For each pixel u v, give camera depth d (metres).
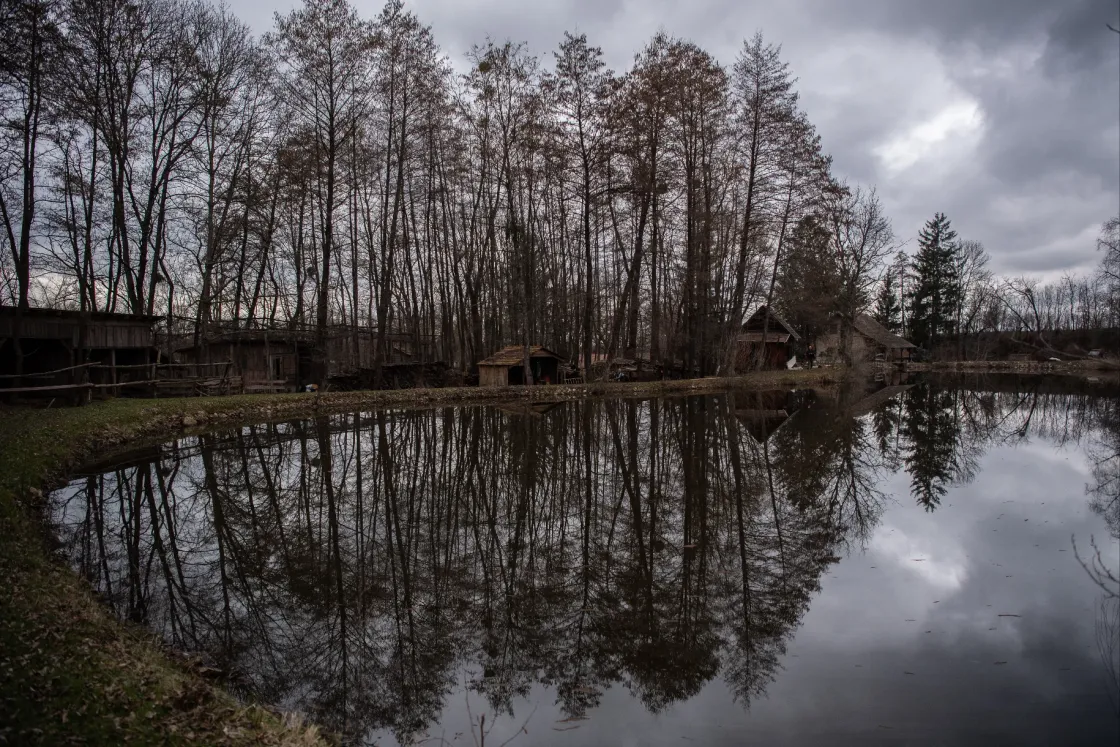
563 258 44.50
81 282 24.08
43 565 7.27
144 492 12.87
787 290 48.66
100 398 21.77
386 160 33.44
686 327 41.28
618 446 19.05
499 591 8.36
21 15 17.97
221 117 27.31
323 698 5.83
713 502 12.80
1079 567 8.82
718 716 5.47
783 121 35.41
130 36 24.20
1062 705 5.48
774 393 36.50
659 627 7.29
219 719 4.66
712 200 38.56
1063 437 20.36
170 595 8.06
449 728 5.36
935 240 71.38
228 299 34.06
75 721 4.09
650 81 33.69
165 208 28.00
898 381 47.28
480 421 24.19
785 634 7.04
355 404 27.83
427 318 47.31
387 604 7.94
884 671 6.17
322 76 29.70
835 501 12.73
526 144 33.62
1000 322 68.88
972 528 10.76
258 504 12.57
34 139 21.61
